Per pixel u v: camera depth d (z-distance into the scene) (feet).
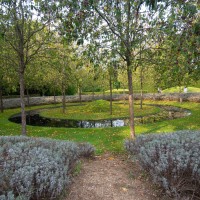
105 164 18.08
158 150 13.84
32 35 26.63
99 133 33.86
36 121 52.11
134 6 18.80
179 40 11.71
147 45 20.61
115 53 19.58
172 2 11.59
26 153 13.30
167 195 12.30
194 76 18.35
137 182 14.32
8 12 23.65
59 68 29.99
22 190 9.70
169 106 71.26
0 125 44.42
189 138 15.11
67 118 54.08
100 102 68.13
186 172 12.17
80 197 12.23
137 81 71.56
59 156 13.48
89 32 17.29
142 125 38.55
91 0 12.45
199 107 62.54
